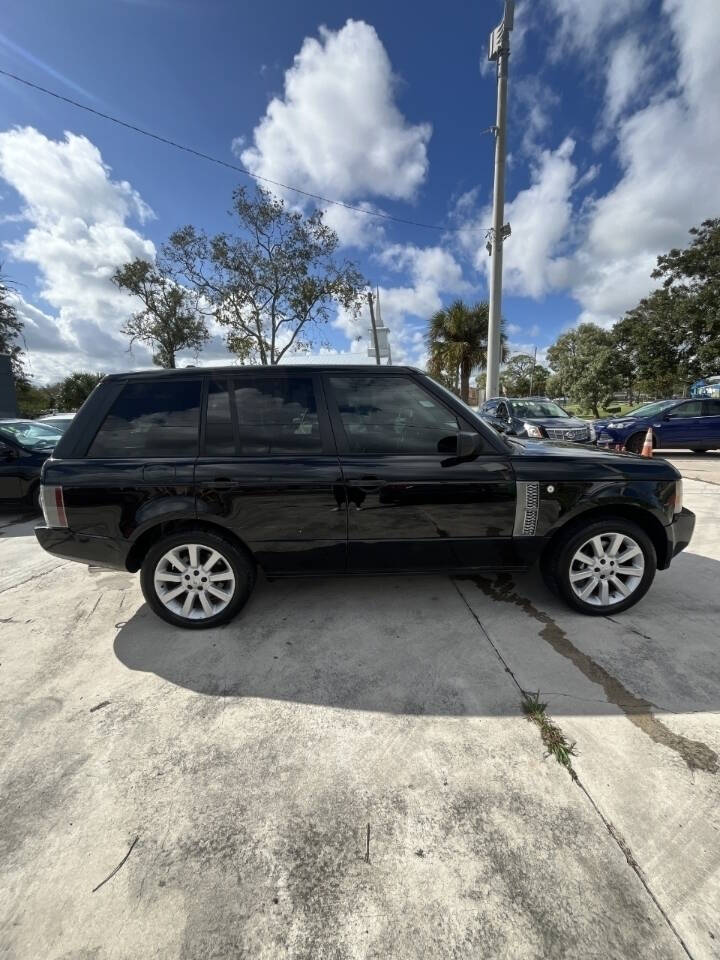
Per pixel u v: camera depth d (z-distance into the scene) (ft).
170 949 4.08
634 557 9.73
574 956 3.95
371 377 9.69
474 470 9.29
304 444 9.34
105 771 6.07
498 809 5.38
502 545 9.57
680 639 8.94
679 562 13.00
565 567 9.68
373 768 6.03
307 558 9.46
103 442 9.34
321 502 9.16
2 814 5.45
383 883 4.59
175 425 9.41
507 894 4.46
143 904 4.45
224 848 4.98
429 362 80.43
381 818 5.30
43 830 5.23
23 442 21.49
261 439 9.34
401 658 8.48
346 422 9.48
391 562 9.58
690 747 6.23
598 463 9.57
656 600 10.61
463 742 6.42
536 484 9.33
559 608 10.26
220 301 49.73
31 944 4.14
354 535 9.32
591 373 101.76
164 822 5.31
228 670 8.26
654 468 9.67
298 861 4.83
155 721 7.00
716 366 80.64
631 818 5.21
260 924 4.26
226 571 9.57
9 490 20.21
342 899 4.46
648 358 89.15
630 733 6.50
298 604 10.67
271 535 9.25
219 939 4.15
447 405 9.58
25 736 6.73
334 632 9.44
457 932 4.16
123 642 9.30
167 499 9.06
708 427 37.52
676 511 9.75
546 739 6.42
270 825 5.24
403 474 9.17
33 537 17.53
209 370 9.70
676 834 5.01
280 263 48.21
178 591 9.61
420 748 6.34
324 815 5.36
